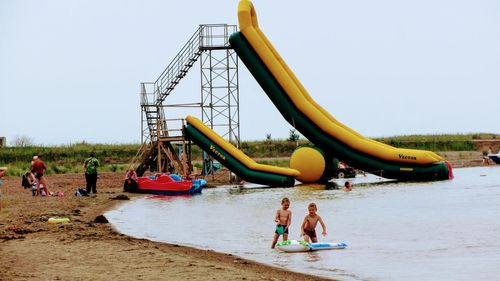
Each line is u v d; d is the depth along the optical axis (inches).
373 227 1387.8
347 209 1745.8
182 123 2758.4
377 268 949.8
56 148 4411.9
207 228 1386.6
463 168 3924.7
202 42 2925.7
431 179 2748.5
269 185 2662.4
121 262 916.6
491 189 2324.1
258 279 831.7
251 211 1724.9
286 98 2652.6
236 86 3009.4
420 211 1683.1
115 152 4372.5
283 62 2701.8
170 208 1817.2
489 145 5034.5
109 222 1473.9
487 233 1279.5
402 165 2687.0
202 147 2733.8
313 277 879.7
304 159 2753.4
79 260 925.8
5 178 2819.9
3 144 4562.0
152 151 2842.0
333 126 2677.2
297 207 1813.5
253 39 2615.7
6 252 986.1
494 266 959.0
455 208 1744.6
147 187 2351.1
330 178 2903.5
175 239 1228.5
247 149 4768.7
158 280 804.0
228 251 1093.1
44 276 804.0
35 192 2155.5
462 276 899.4
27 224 1350.9
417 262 992.9
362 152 2682.1
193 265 908.0
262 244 1170.0
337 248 1117.1
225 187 2736.2
